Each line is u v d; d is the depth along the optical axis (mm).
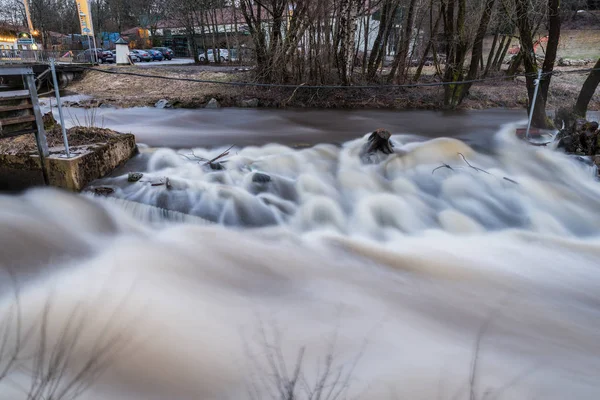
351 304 4500
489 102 20703
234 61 42000
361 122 16156
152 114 17281
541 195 8055
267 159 9484
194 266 5172
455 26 21188
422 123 15914
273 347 3516
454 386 3156
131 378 3039
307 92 20734
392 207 7527
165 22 65000
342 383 3047
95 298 4148
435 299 4789
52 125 8742
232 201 7176
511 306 4719
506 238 6621
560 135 10391
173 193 7191
